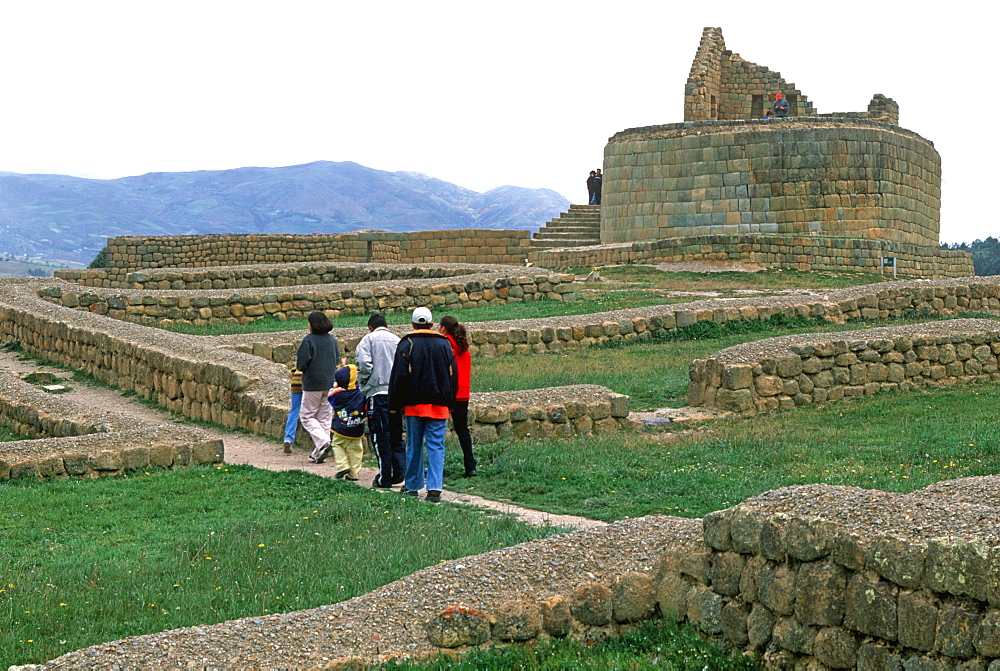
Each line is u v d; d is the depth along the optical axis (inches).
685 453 457.7
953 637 181.8
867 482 382.0
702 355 754.2
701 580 232.4
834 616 201.6
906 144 1489.9
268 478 416.2
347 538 319.6
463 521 338.6
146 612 259.0
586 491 396.8
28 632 245.1
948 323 672.4
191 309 971.9
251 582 277.6
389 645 223.1
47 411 538.6
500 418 490.6
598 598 237.8
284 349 741.3
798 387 585.9
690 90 1753.2
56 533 338.3
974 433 464.1
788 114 1871.3
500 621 230.7
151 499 383.2
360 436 432.5
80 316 828.0
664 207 1524.4
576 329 811.4
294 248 1689.2
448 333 426.9
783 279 1207.6
